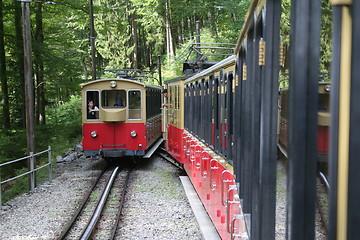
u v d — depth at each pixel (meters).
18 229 8.18
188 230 7.96
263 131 2.50
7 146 15.02
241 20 23.56
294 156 1.54
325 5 1.52
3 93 18.33
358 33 1.13
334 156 1.32
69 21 31.19
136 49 42.41
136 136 15.53
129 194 11.19
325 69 1.49
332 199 1.33
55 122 26.84
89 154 15.48
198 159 9.45
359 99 1.13
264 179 2.51
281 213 2.20
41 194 11.27
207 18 32.56
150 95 17.11
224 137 5.76
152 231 7.96
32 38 19.61
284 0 2.31
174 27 43.06
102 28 25.19
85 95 15.46
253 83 3.15
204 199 8.48
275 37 2.43
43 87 23.73
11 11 18.16
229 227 5.28
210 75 7.35
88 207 9.80
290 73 1.75
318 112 1.52
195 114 9.91
